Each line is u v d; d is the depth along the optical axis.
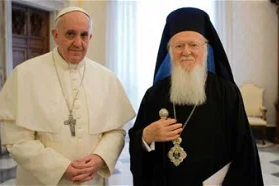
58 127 1.60
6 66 4.80
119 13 6.46
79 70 1.73
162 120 1.49
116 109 1.80
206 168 1.49
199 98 1.54
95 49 6.60
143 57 6.49
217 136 1.51
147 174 1.62
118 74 6.53
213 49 1.66
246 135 1.48
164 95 1.64
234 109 1.52
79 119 1.64
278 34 5.86
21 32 5.54
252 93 6.03
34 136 1.63
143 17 6.44
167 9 6.36
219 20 6.19
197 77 1.54
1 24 4.74
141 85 6.54
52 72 1.69
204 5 6.25
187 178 1.49
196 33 1.56
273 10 6.00
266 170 4.09
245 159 1.46
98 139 1.72
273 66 6.09
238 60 6.20
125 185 3.59
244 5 6.11
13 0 5.13
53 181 1.51
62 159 1.54
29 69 1.67
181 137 1.52
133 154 1.56
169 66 1.71
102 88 1.77
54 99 1.63
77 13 1.56
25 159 1.54
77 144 1.62
